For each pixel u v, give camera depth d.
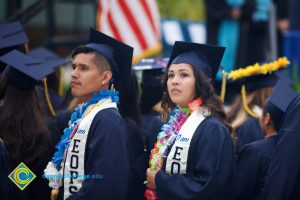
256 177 10.64
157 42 18.75
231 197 9.75
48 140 10.48
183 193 9.25
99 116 9.58
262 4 23.02
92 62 9.89
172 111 10.52
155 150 10.04
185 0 30.62
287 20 24.03
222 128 9.61
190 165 9.54
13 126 10.35
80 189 9.26
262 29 23.12
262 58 23.20
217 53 10.30
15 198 10.16
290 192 8.91
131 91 11.13
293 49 23.84
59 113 12.42
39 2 20.95
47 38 21.33
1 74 11.60
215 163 9.34
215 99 9.96
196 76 9.89
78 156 9.54
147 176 9.85
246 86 13.29
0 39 12.67
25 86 10.52
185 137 9.66
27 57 10.88
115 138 9.41
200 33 25.23
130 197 10.58
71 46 21.11
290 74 22.95
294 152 8.95
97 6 20.09
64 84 18.73
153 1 18.72
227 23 22.84
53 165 9.98
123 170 9.35
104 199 9.14
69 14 23.44
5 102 10.53
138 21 18.42
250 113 12.99
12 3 22.34
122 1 18.30
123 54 10.28
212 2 22.88
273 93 11.05
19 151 10.27
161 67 12.66
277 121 10.84
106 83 10.03
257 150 10.70
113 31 18.23
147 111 12.67
